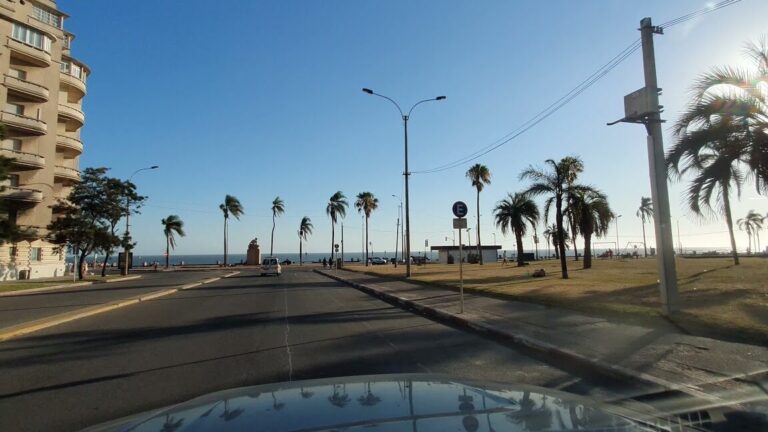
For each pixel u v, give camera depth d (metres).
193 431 2.39
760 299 13.41
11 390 7.10
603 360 8.00
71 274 54.44
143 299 21.80
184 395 6.71
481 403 2.80
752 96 13.63
